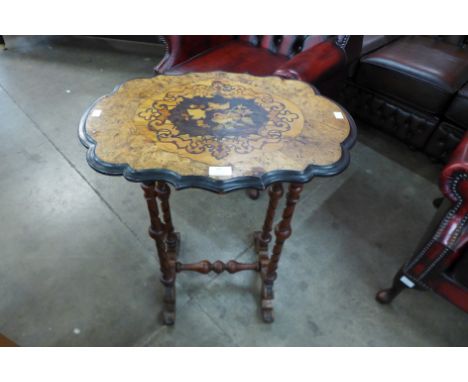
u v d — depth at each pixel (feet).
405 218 5.01
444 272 3.21
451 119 5.18
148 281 4.15
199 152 2.48
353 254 4.52
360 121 6.79
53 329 3.70
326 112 2.97
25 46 8.86
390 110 5.87
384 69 5.47
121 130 2.65
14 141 6.01
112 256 4.38
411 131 5.80
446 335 3.79
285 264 4.38
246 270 4.28
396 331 3.80
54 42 9.12
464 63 5.37
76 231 4.65
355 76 5.92
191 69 4.96
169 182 2.30
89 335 3.67
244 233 4.75
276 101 3.08
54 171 5.49
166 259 3.41
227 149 2.52
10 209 4.89
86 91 7.36
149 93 3.10
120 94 3.06
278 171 2.38
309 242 4.64
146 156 2.43
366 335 3.76
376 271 4.35
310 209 5.09
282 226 3.17
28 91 7.26
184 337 3.68
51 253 4.39
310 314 3.91
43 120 6.50
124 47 9.05
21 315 3.80
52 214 4.85
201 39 5.42
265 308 3.80
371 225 4.90
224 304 3.97
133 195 5.17
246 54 5.36
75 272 4.20
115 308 3.89
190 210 5.03
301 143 2.62
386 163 5.92
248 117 2.86
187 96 3.09
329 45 4.61
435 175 5.73
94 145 2.52
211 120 2.80
